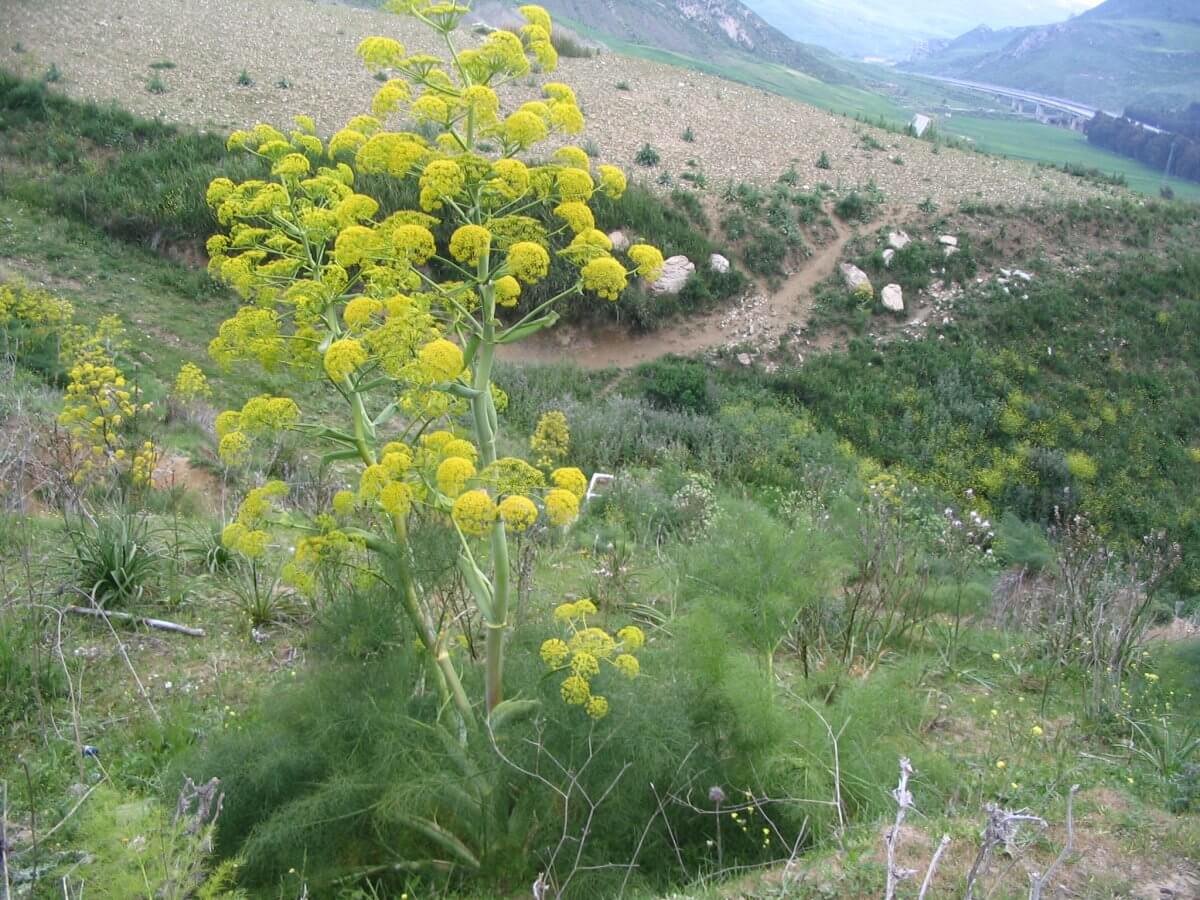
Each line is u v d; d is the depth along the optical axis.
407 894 3.69
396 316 3.77
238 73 24.25
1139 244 23.53
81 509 6.41
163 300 16.84
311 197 4.42
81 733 4.61
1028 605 7.75
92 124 20.00
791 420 17.58
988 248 22.61
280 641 5.80
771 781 4.16
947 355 19.92
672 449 15.09
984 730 5.30
